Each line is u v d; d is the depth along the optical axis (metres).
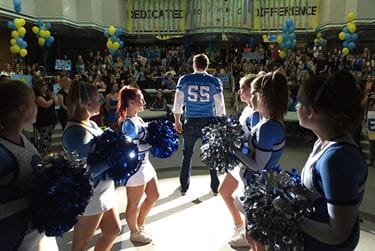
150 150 2.81
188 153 4.04
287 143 7.34
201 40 17.34
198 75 3.87
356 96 1.12
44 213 1.23
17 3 11.37
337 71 1.16
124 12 17.58
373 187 4.54
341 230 1.03
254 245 1.90
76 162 1.39
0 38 14.27
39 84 5.57
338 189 1.03
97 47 18.02
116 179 1.92
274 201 1.19
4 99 1.31
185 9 17.22
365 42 15.71
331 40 16.61
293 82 9.23
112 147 1.90
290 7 16.33
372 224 3.42
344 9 14.22
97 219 2.00
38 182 1.25
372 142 5.70
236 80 13.13
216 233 3.14
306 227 1.16
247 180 2.12
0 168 1.24
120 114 2.76
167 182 4.63
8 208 1.26
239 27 16.48
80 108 1.97
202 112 3.87
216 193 4.11
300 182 1.29
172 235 3.10
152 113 8.03
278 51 14.15
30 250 1.38
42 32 12.21
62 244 2.92
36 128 5.63
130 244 2.93
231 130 2.17
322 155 1.12
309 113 1.18
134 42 18.48
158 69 13.66
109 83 7.80
